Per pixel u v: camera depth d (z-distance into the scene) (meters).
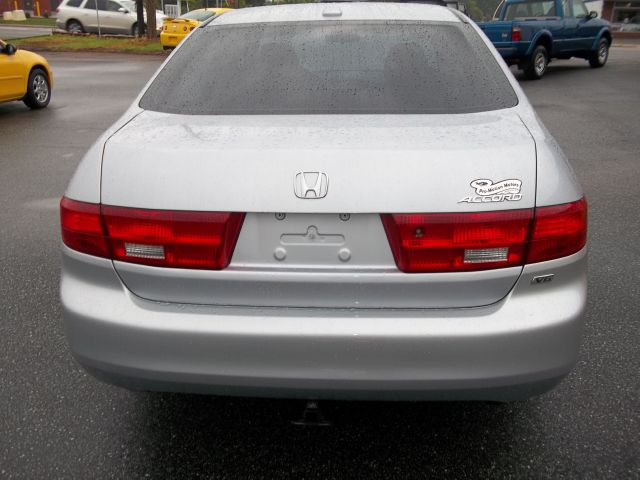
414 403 2.97
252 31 3.10
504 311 2.16
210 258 2.16
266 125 2.39
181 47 3.12
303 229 2.14
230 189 2.12
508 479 2.49
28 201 6.21
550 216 2.16
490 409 2.93
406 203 2.09
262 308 2.18
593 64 17.27
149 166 2.20
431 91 2.66
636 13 37.50
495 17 16.50
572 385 3.10
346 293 2.15
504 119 2.45
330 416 2.88
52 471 2.56
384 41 2.94
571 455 2.62
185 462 2.60
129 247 2.21
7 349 3.49
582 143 8.51
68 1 28.47
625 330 3.63
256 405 2.97
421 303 2.15
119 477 2.52
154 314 2.20
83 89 13.84
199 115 2.57
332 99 2.61
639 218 5.56
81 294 2.30
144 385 2.28
